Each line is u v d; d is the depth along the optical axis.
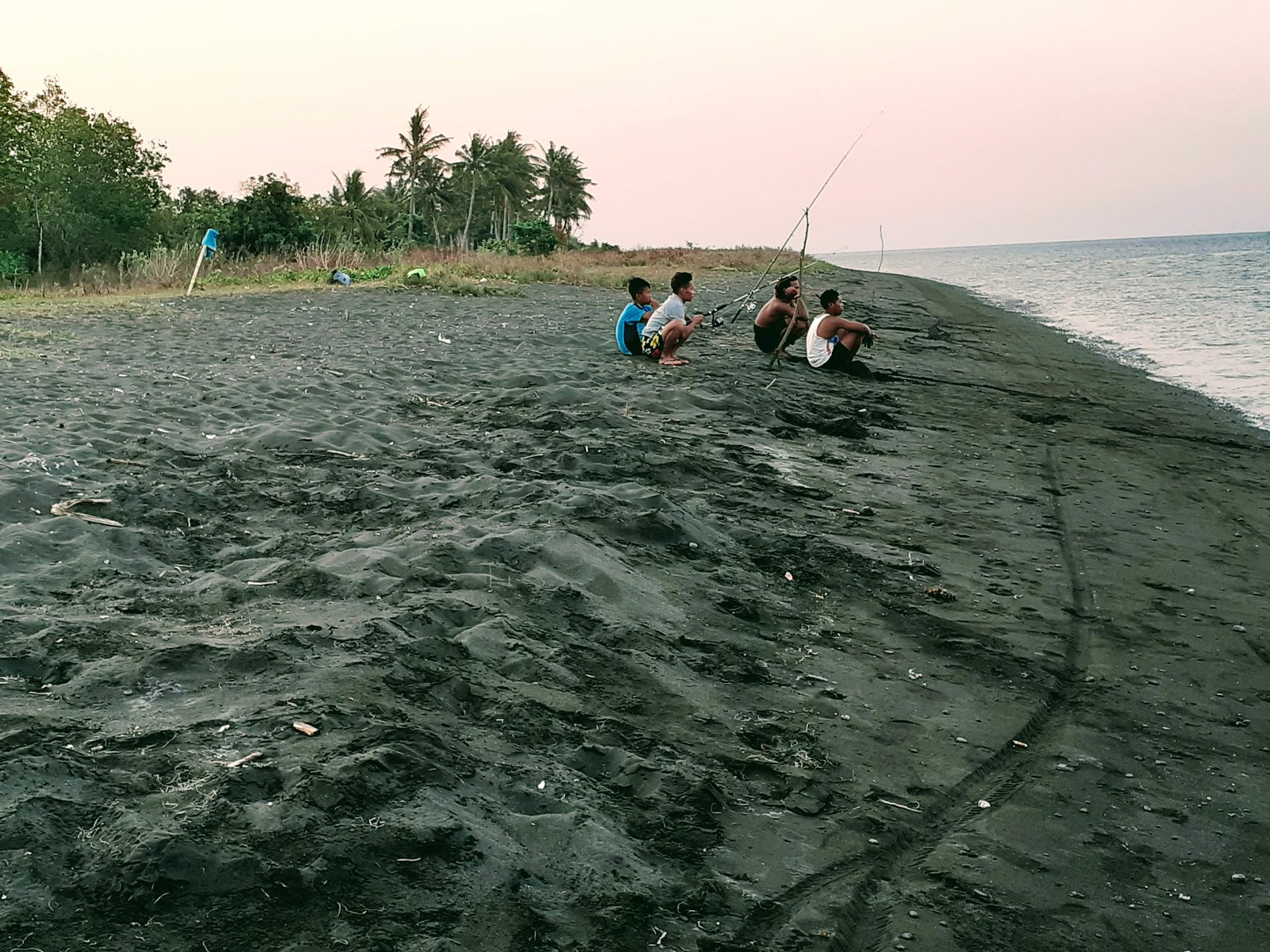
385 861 2.86
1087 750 4.30
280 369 11.62
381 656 4.16
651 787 3.55
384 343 14.36
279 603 4.82
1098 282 53.31
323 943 2.53
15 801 2.87
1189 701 4.88
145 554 5.49
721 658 4.80
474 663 4.29
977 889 3.26
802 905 3.06
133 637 4.25
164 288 25.84
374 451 8.15
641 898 2.94
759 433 9.88
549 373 11.77
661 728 4.04
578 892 2.91
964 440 10.64
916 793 3.85
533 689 4.14
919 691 4.74
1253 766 4.26
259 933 2.54
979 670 5.02
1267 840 3.69
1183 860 3.53
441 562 5.39
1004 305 34.06
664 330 12.88
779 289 13.91
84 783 3.04
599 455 8.03
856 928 3.02
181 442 8.03
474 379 11.62
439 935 2.62
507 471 7.73
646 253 46.72
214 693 3.79
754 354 14.52
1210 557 7.22
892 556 6.62
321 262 32.31
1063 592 6.27
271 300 21.14
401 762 3.30
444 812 3.10
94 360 11.99
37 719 3.42
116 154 42.38
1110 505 8.50
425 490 7.00
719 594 5.51
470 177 78.12
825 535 6.95
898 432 10.71
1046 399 13.84
